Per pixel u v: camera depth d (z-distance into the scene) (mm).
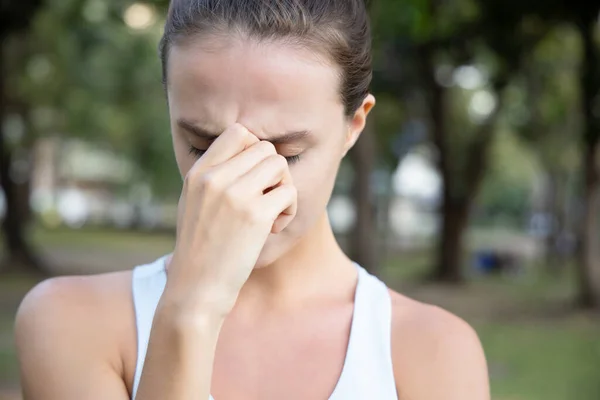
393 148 19719
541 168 26500
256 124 1167
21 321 1386
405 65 15070
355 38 1251
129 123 23453
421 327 1354
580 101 12125
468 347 1343
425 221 40812
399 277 18453
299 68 1168
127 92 19094
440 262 17594
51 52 16375
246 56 1154
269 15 1156
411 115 18422
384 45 13633
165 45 1272
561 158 23375
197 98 1178
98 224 40250
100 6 15414
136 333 1375
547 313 12711
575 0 10422
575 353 9156
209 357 1117
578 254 13781
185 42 1183
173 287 1125
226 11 1165
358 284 1440
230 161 1146
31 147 19844
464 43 12375
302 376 1338
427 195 39438
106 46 17469
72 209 42344
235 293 1135
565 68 16344
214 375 1354
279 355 1363
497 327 11242
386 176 28031
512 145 28297
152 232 37156
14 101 17625
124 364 1361
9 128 18703
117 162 35719
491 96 17016
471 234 38250
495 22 11016
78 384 1311
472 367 1325
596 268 13078
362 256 14383
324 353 1357
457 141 18688
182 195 1151
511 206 45625
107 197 44000
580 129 12812
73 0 15156
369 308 1393
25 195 19594
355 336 1345
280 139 1183
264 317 1406
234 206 1127
